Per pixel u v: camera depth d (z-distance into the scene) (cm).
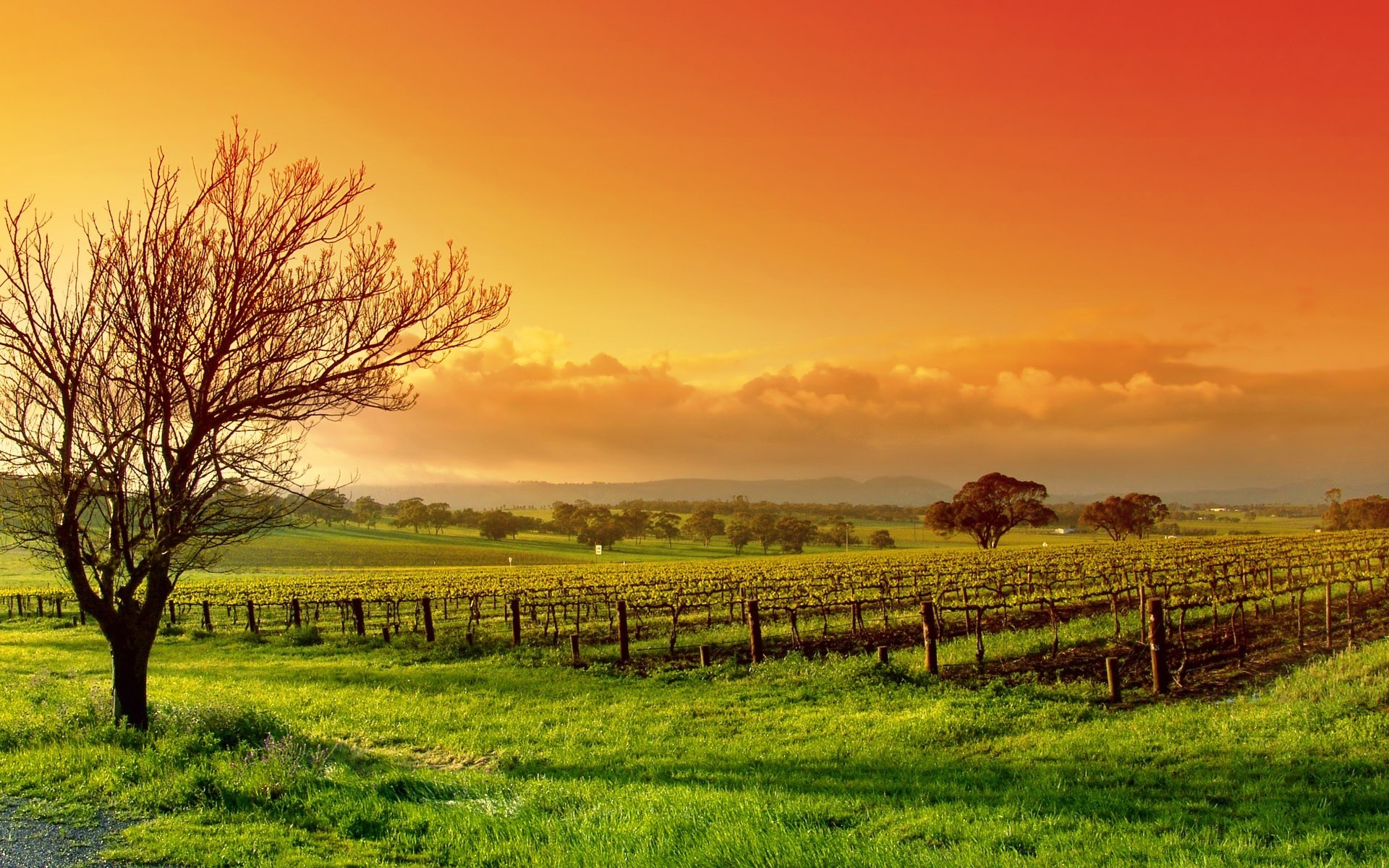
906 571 5472
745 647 2594
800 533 16925
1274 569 4453
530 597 4362
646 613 3675
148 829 883
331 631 3444
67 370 1277
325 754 1249
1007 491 11575
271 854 813
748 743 1442
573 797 1045
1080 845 852
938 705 1673
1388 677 1631
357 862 798
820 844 816
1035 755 1298
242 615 4197
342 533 17088
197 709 1416
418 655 2695
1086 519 14212
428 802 1015
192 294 1330
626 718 1673
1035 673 1975
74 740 1223
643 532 19238
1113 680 1714
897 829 906
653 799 998
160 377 1312
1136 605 3153
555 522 19612
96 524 1474
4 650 2895
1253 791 1066
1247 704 1580
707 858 771
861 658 2191
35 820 916
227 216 1342
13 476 1312
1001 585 3794
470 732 1549
